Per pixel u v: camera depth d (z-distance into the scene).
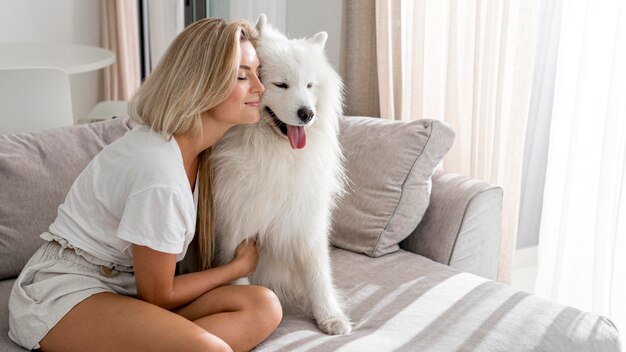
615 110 2.19
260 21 1.69
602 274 2.28
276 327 1.55
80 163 2.09
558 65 2.46
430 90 2.81
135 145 1.44
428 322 1.65
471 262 2.21
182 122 1.43
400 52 2.81
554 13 2.79
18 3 4.57
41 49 3.42
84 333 1.35
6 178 1.96
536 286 2.62
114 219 1.46
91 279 1.45
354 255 2.16
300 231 1.71
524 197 3.01
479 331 1.60
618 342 1.72
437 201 2.24
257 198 1.63
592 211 2.43
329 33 3.34
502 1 2.44
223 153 1.62
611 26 2.29
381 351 1.49
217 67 1.42
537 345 1.58
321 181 1.70
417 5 2.71
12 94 2.26
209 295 1.53
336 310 1.68
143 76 4.96
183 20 4.34
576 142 2.35
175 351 1.28
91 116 3.49
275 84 1.61
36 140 2.09
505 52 2.39
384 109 2.88
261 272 1.85
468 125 2.65
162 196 1.37
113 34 4.81
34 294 1.42
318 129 1.69
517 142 2.45
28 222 1.96
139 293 1.46
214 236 1.71
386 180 2.15
